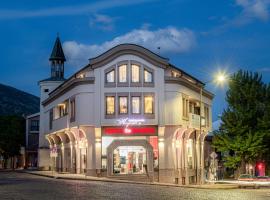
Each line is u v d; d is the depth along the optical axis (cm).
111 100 5047
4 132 9694
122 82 5047
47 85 7750
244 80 6281
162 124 5000
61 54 7919
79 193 2781
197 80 5794
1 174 5916
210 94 6500
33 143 9419
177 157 5166
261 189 4244
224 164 6253
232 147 6109
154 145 5041
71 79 5472
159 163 5003
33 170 7538
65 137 6153
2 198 2417
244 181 5103
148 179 4919
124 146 5025
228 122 6184
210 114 6669
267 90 6322
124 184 3912
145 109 5041
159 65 5041
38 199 2377
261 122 6147
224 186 4384
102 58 5028
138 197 2612
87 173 5022
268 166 6431
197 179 5719
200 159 6059
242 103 6303
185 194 2994
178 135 5181
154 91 5047
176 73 5306
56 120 6234
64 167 6134
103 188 3253
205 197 2808
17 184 3612
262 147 6144
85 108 5044
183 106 5266
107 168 4969
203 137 6150
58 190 2992
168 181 4969
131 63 5050
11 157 9969
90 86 5062
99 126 5000
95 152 5009
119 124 5006
